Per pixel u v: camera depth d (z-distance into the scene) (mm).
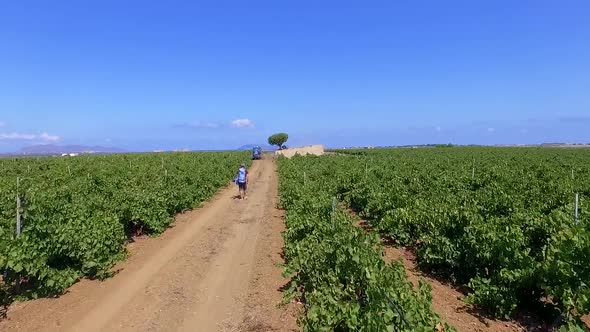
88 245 10000
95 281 9781
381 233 14414
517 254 8172
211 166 34812
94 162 38469
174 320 7809
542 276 7449
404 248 12469
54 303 8492
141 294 9031
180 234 14648
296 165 40812
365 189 18078
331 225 9984
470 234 9312
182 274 10320
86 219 11203
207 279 9969
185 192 19891
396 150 77312
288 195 19328
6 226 10266
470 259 9281
